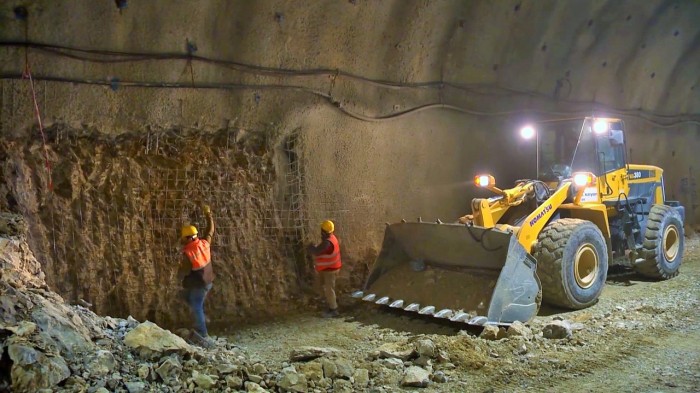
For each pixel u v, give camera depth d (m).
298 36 8.86
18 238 6.29
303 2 8.63
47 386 4.29
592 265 8.06
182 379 4.92
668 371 5.55
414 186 10.28
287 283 8.73
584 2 11.74
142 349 5.15
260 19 8.44
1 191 6.74
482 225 8.05
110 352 4.91
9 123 6.97
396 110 10.07
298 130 9.05
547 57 12.09
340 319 7.89
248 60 8.58
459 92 10.91
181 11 7.85
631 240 9.57
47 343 4.65
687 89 15.86
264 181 8.80
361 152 9.63
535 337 6.59
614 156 9.33
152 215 7.83
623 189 9.45
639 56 13.98
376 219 9.79
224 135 8.54
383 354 6.09
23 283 5.52
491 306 6.83
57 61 7.20
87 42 7.36
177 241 7.90
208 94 8.30
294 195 8.99
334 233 9.29
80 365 4.66
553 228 7.87
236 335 7.32
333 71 9.28
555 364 5.81
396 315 7.81
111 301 7.39
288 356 6.37
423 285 7.83
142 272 7.61
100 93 7.53
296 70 8.97
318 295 8.85
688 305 7.89
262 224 8.70
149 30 7.75
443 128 10.68
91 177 7.50
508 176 11.64
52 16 7.05
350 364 5.64
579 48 12.52
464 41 10.62
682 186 16.02
